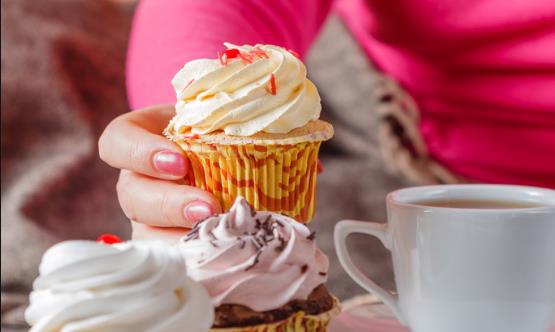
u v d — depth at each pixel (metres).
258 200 0.63
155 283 0.51
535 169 0.80
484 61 0.77
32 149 1.09
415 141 0.88
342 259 0.59
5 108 1.08
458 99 0.81
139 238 0.61
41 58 1.12
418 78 0.84
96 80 1.17
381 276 0.96
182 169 0.59
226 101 0.61
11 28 1.12
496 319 0.55
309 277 0.55
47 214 1.03
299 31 0.75
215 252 0.54
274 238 0.54
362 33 0.93
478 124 0.82
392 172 1.13
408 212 0.56
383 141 0.92
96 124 1.14
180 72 0.63
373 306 0.60
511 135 0.80
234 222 0.55
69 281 0.51
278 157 0.62
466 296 0.55
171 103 0.67
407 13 0.78
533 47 0.75
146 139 0.60
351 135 1.20
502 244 0.54
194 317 0.51
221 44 0.67
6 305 0.87
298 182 0.64
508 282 0.55
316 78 1.21
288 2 0.73
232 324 0.53
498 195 0.59
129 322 0.50
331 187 1.12
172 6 0.69
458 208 0.56
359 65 1.17
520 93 0.77
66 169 1.07
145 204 0.60
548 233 0.55
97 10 1.24
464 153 0.84
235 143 0.61
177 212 0.59
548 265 0.55
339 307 0.56
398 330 0.58
